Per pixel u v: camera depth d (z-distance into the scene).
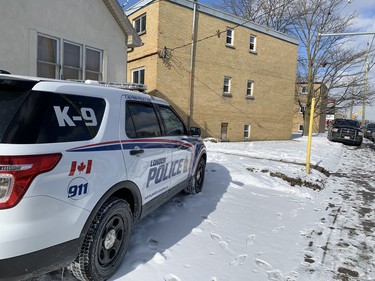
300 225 4.95
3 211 2.03
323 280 3.34
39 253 2.21
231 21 17.67
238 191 6.55
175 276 3.11
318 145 19.09
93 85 2.93
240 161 9.61
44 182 2.18
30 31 7.86
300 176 8.22
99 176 2.68
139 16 15.62
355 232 4.82
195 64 16.08
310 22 26.45
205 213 5.02
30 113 2.23
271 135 21.61
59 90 2.49
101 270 2.83
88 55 9.62
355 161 13.50
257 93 20.09
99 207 2.72
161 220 4.55
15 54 7.59
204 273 3.23
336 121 24.81
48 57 8.48
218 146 14.20
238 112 18.89
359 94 26.86
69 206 2.39
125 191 3.26
